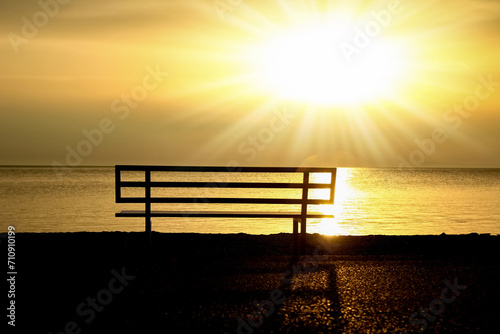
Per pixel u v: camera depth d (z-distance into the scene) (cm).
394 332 484
